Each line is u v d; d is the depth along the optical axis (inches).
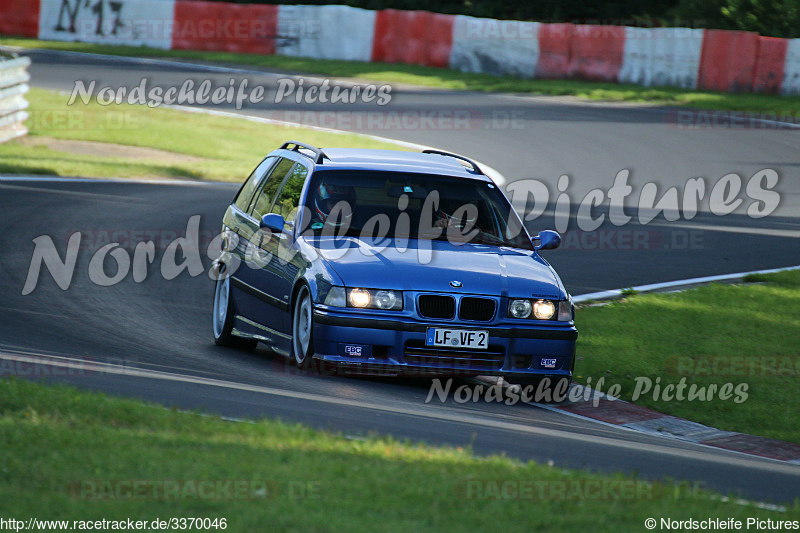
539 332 1085.8
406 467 690.8
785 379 1250.0
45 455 668.1
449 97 4175.7
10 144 2915.8
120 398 866.8
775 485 834.8
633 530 604.7
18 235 1846.7
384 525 571.8
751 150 3329.2
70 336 1220.5
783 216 2534.5
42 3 5354.3
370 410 951.0
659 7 5753.0
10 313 1315.2
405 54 4950.8
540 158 3120.1
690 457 917.2
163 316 1403.8
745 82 4441.4
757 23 4990.2
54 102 3639.3
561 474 707.4
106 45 5196.9
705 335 1438.2
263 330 1203.9
